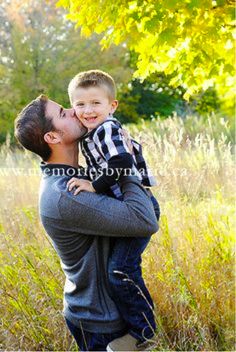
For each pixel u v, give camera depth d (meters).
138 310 2.72
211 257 3.76
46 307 3.68
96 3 4.01
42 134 2.72
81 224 2.61
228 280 3.64
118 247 2.70
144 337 2.74
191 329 3.44
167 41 3.95
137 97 18.48
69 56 16.11
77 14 4.21
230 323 3.47
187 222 4.12
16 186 5.93
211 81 4.77
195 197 4.95
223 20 4.17
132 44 4.38
